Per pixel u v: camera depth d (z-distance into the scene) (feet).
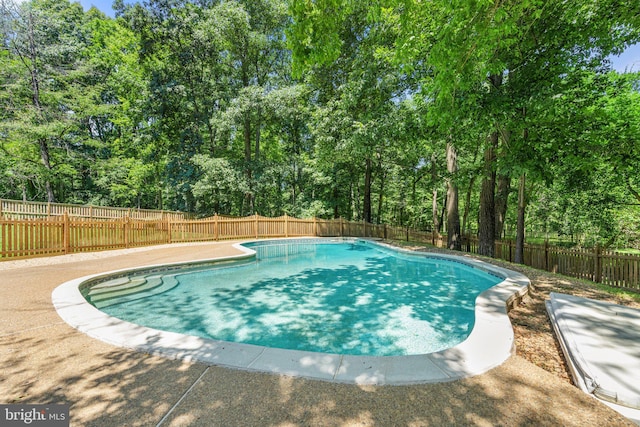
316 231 59.67
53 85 56.80
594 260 26.61
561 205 56.29
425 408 6.56
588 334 10.25
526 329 12.64
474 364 8.60
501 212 52.08
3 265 23.00
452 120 20.44
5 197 68.13
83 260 26.25
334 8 12.92
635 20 19.11
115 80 69.46
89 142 62.49
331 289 22.88
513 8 14.32
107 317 12.00
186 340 9.95
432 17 22.82
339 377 7.74
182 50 61.62
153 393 7.02
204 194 64.64
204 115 67.41
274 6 59.98
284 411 6.39
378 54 36.58
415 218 100.58
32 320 11.75
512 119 22.94
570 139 24.47
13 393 6.99
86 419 6.10
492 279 24.85
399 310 18.22
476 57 16.74
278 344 13.50
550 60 22.50
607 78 25.36
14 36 49.52
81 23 73.82
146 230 37.52
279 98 55.36
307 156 71.41
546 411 6.54
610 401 7.06
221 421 6.06
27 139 48.93
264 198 85.71
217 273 27.81
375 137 38.40
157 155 68.23
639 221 41.06
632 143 21.99
